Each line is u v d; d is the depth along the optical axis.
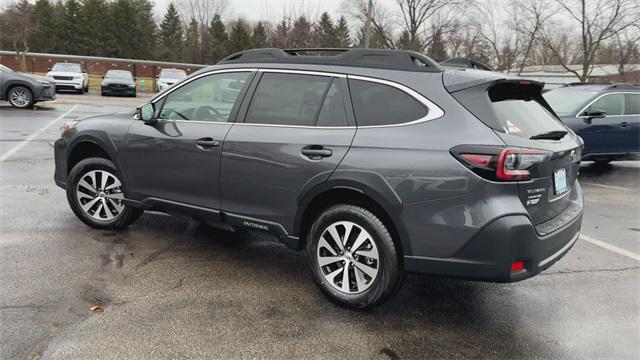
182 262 4.22
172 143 4.19
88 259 4.15
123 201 4.75
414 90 3.29
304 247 3.74
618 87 9.18
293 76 3.76
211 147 3.95
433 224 3.07
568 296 3.88
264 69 3.91
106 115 4.92
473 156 2.96
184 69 42.28
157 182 4.37
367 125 3.37
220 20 59.31
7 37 42.25
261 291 3.73
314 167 3.44
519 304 3.71
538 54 32.97
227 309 3.41
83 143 4.84
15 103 15.95
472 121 3.08
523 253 2.96
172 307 3.40
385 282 3.27
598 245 5.20
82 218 4.89
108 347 2.87
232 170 3.86
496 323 3.40
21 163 7.95
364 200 3.38
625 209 6.85
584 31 22.20
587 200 7.37
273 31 34.12
